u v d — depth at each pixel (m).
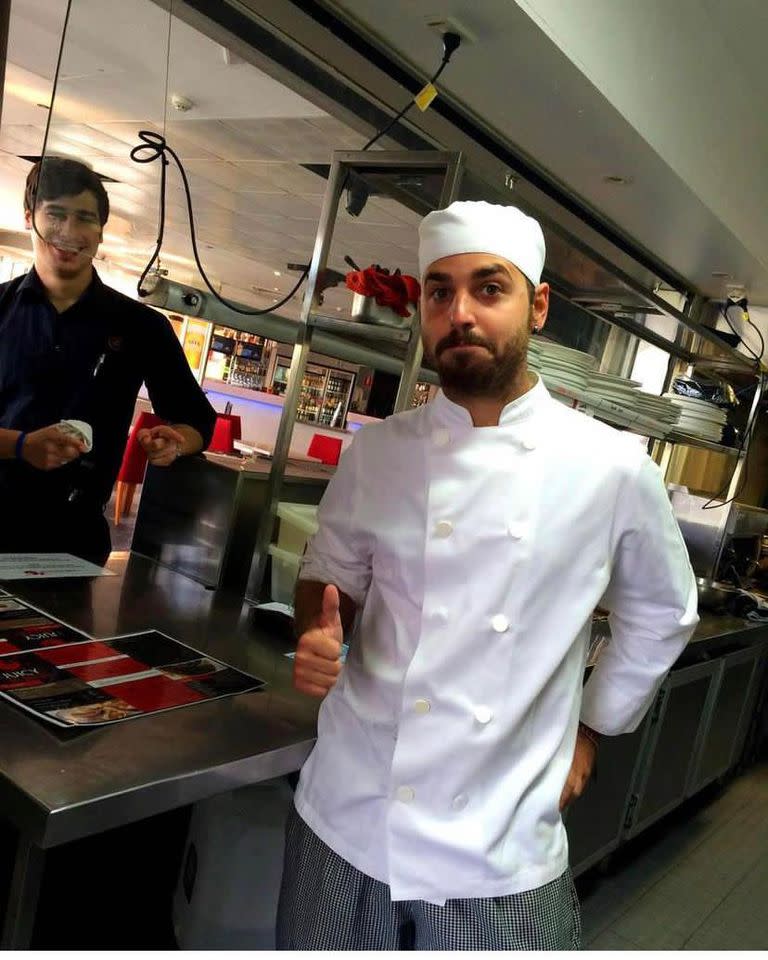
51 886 1.57
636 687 1.26
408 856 1.05
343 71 2.04
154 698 1.26
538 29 1.75
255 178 5.27
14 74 3.78
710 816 3.44
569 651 1.13
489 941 1.04
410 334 1.73
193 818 1.65
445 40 1.84
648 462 1.14
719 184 2.70
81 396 1.90
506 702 1.06
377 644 1.16
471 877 1.04
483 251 1.05
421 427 1.18
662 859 2.94
